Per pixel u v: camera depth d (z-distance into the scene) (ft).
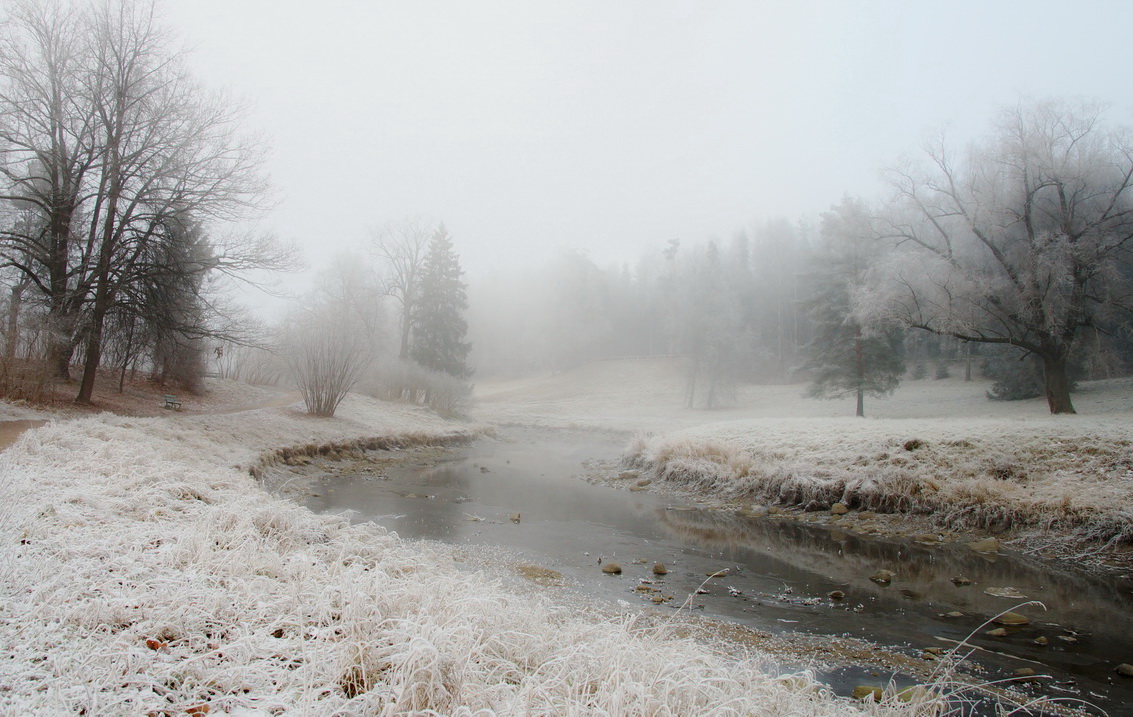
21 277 69.56
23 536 15.03
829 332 118.32
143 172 67.15
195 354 93.66
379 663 10.89
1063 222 75.46
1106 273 72.43
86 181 68.03
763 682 13.12
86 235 70.54
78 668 9.36
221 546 16.96
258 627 12.06
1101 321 78.13
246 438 60.64
